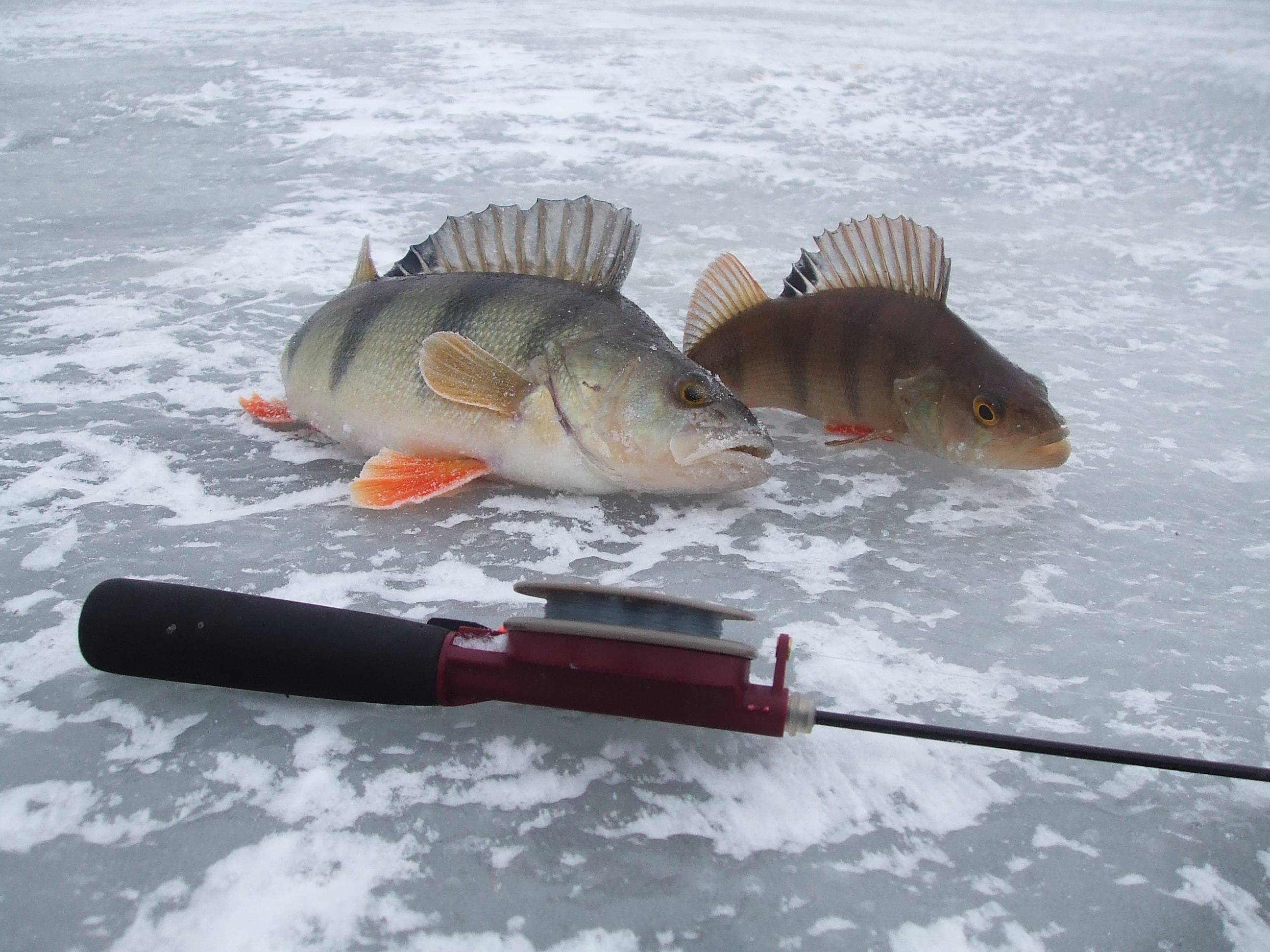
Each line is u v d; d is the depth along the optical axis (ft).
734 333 1.98
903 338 1.85
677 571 1.52
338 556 1.52
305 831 1.03
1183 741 1.21
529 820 1.06
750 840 1.05
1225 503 1.82
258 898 0.96
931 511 1.75
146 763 1.10
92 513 1.63
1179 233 3.78
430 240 1.87
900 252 1.86
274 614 1.13
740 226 3.69
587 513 1.69
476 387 1.66
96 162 4.30
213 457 1.84
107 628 1.13
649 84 5.98
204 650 1.13
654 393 1.64
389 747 1.13
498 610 1.39
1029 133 5.38
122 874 0.98
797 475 1.86
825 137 5.08
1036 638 1.40
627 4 10.04
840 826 1.07
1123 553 1.64
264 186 3.96
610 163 4.41
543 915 0.96
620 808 1.07
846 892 1.00
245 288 2.80
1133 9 11.81
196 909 0.95
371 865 1.00
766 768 1.13
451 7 9.27
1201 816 1.10
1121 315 2.88
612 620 1.09
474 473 1.70
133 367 2.23
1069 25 10.03
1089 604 1.49
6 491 1.69
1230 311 2.94
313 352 1.83
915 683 1.28
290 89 5.64
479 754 1.13
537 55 6.75
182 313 2.59
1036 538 1.68
